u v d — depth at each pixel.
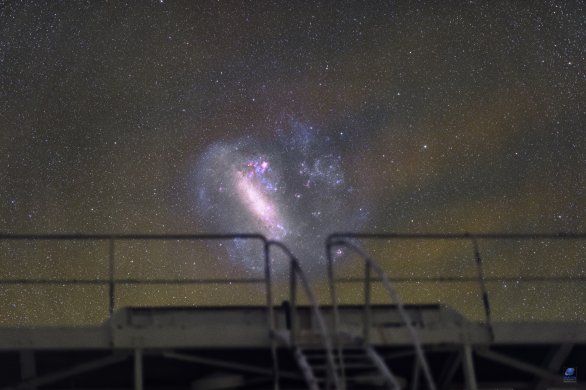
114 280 13.28
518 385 15.80
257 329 13.16
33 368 13.25
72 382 14.82
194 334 13.04
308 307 13.51
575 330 13.73
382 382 13.43
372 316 13.52
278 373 13.78
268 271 13.21
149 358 14.07
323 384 13.30
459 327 13.48
